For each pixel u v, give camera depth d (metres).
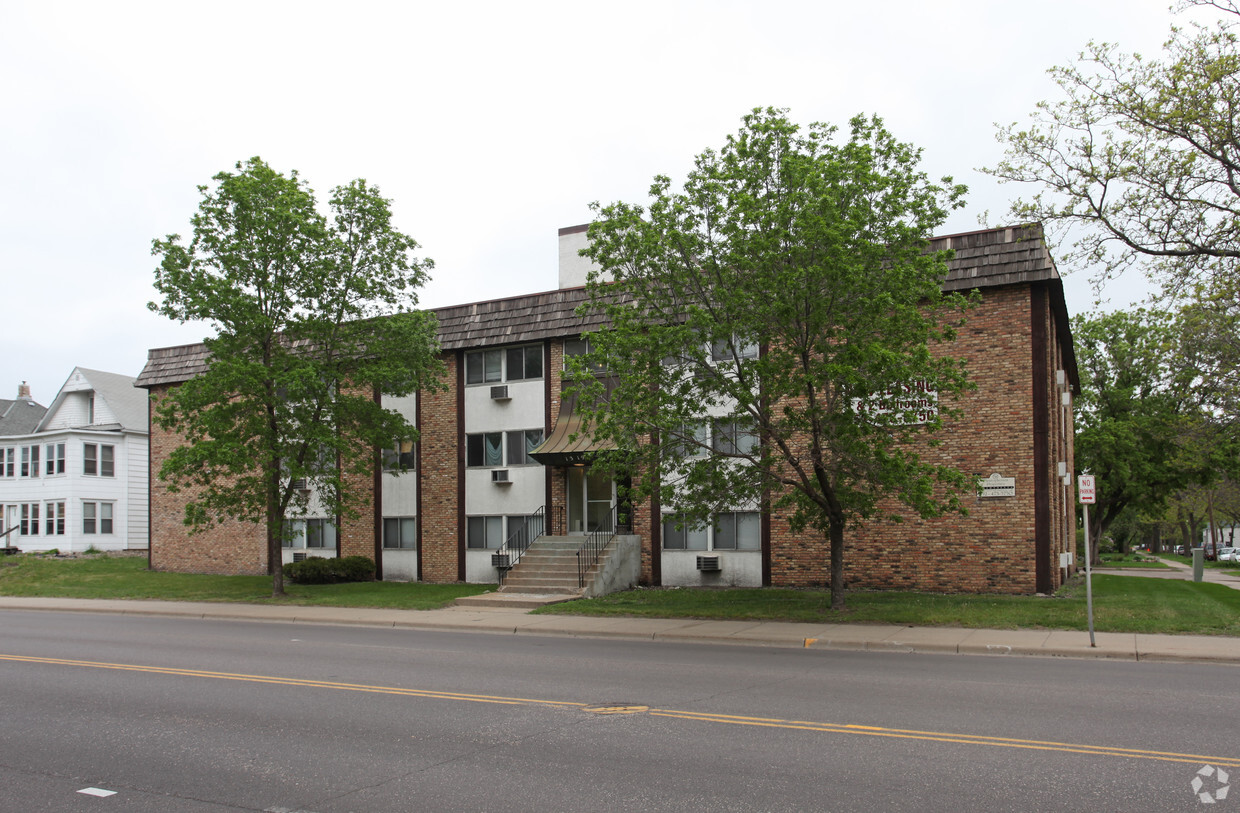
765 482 18.62
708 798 6.12
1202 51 17.95
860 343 16.62
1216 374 23.72
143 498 46.59
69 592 26.73
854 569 22.72
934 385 17.11
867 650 14.28
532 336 27.41
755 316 16.95
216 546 33.25
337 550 30.44
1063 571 24.69
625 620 18.28
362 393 30.20
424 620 19.09
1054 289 21.92
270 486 24.78
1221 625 15.23
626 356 17.47
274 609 21.98
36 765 7.31
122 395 46.88
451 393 28.91
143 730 8.55
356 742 7.95
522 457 27.67
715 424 18.72
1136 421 45.75
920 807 5.84
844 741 7.68
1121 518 76.94
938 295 16.31
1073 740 7.62
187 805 6.20
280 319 24.94
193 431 25.03
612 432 17.59
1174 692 9.98
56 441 44.06
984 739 7.68
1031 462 20.81
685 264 18.00
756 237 16.50
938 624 16.30
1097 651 13.23
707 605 19.95
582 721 8.67
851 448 17.25
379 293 25.33
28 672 12.23
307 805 6.16
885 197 16.64
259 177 24.23
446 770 6.98
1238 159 18.50
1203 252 18.81
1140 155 18.56
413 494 29.25
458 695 10.18
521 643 15.61
